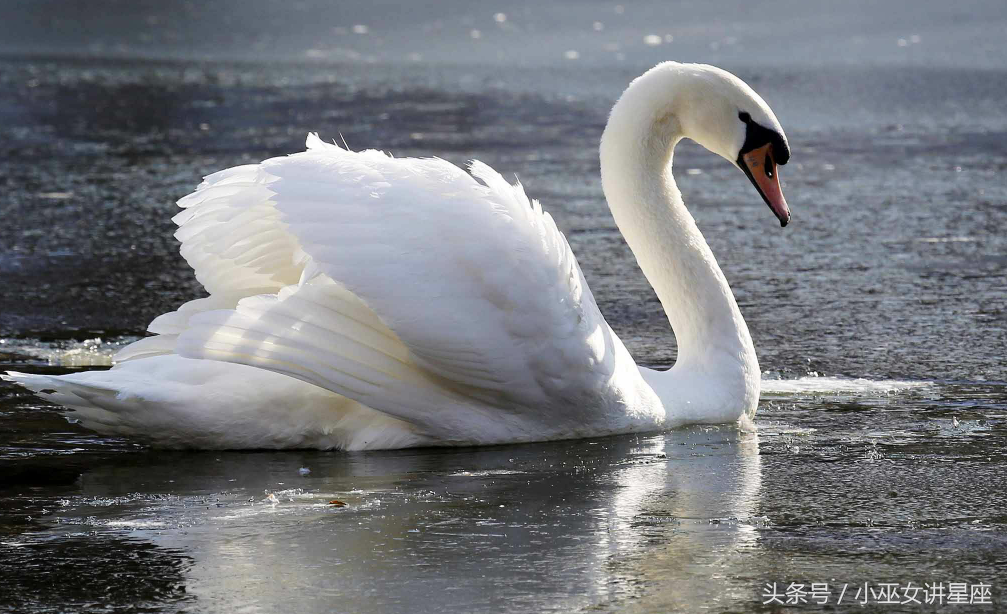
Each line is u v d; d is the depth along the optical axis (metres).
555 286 9.73
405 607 6.71
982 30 48.00
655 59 44.94
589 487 8.91
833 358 13.14
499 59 47.19
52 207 22.72
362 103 36.94
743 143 11.70
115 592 6.96
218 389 9.66
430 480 9.10
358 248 9.28
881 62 42.16
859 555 7.49
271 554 7.52
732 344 11.09
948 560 7.41
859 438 10.27
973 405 11.29
